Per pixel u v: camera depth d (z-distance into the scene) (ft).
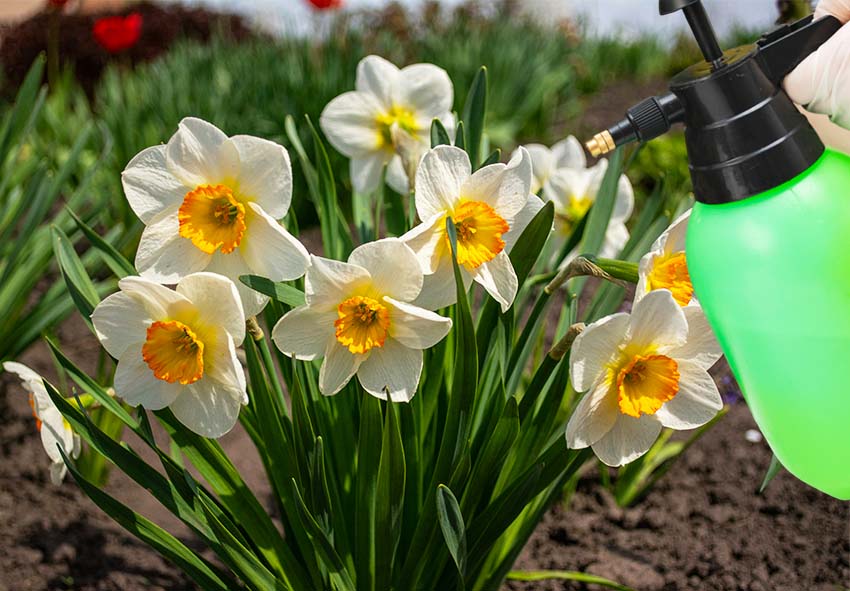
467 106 2.48
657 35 13.24
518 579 2.66
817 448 1.50
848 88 1.43
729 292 1.47
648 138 1.51
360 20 10.55
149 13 9.91
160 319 1.85
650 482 3.26
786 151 1.42
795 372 1.45
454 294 1.87
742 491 3.33
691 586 2.87
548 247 2.78
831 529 3.08
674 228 1.87
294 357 1.87
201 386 1.88
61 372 3.05
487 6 12.46
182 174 1.82
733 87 1.43
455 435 2.06
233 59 7.91
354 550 2.33
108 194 4.27
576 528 3.13
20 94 3.79
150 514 3.22
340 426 2.28
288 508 2.21
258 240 1.82
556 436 2.29
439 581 2.31
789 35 1.45
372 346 1.83
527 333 2.20
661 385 1.82
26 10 12.89
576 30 12.96
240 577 2.16
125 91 6.63
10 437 3.63
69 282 2.19
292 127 2.67
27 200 3.53
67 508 3.19
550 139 8.70
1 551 2.95
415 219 2.36
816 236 1.41
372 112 2.53
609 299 2.51
